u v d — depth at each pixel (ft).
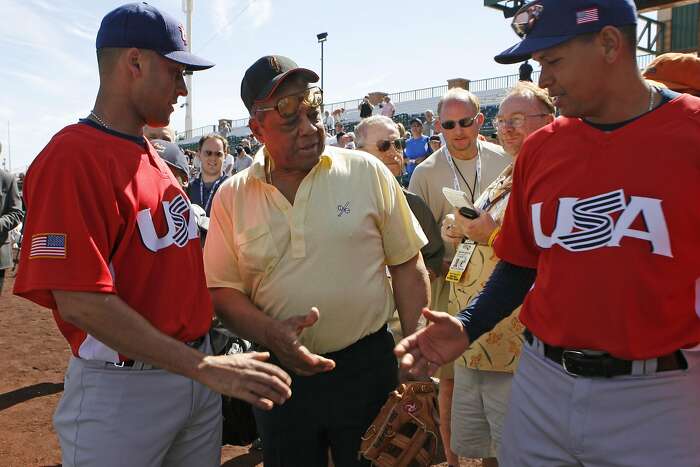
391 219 7.79
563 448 5.80
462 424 9.61
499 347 8.77
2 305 29.17
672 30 49.42
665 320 5.23
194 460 7.05
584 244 5.46
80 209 5.65
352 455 7.45
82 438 6.20
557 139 5.90
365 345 7.47
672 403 5.27
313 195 7.29
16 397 16.53
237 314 7.39
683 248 5.12
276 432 7.54
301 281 7.24
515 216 6.48
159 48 6.24
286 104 6.88
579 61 5.32
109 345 5.77
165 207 6.47
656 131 5.23
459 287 9.36
